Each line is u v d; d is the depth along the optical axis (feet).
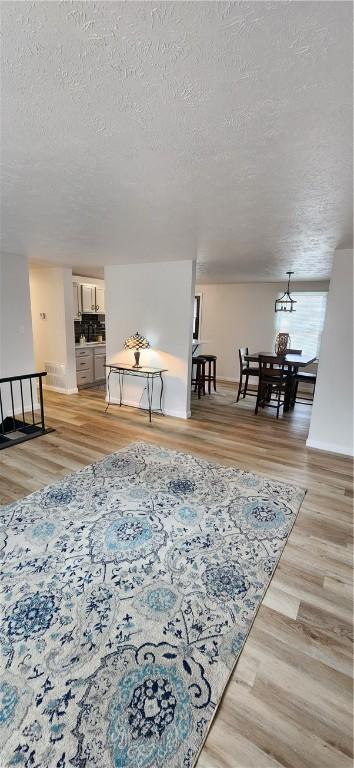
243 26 2.77
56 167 5.58
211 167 5.47
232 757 3.67
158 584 5.95
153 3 2.58
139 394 17.52
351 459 11.78
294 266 15.57
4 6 2.66
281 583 6.09
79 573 6.14
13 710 4.00
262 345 24.72
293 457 11.81
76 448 12.05
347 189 6.18
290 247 11.37
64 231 9.93
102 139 4.68
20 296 15.20
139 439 13.19
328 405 12.33
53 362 20.39
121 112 4.01
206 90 3.56
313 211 7.51
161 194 6.73
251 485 9.65
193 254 13.21
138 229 9.54
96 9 2.66
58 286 18.88
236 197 6.79
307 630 5.18
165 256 13.91
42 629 5.02
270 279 21.42
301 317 23.20
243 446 12.77
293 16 2.66
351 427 12.03
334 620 5.38
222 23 2.75
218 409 18.26
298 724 4.00
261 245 11.19
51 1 2.61
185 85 3.49
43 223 9.07
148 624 5.17
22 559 6.45
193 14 2.68
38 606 5.41
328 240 10.16
